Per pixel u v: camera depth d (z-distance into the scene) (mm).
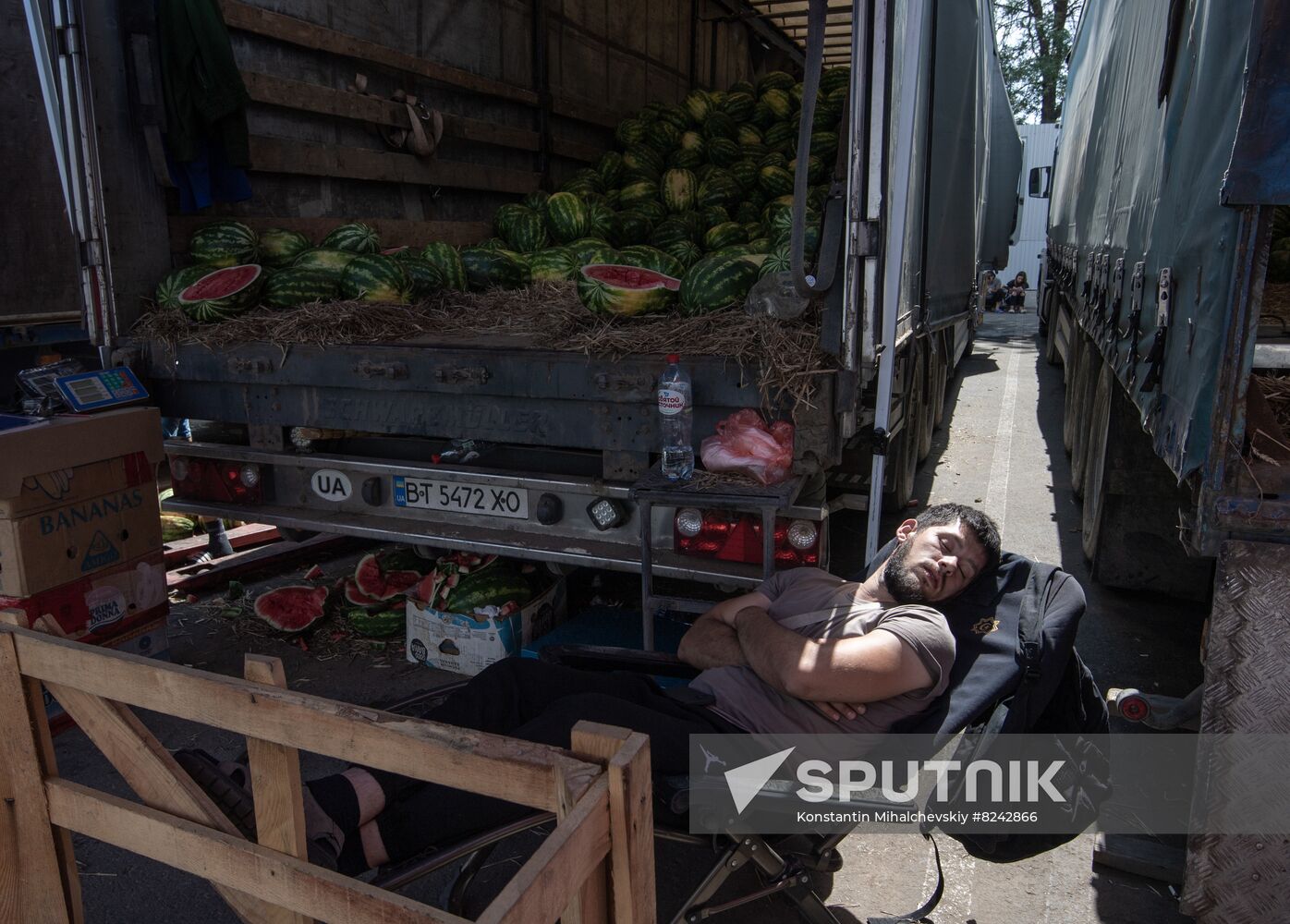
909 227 4191
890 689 2375
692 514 3340
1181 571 4711
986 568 2639
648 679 2668
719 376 3275
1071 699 2498
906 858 2973
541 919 1352
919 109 4328
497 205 6496
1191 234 2422
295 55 4805
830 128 7215
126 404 3918
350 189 5289
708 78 9562
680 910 2369
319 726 1757
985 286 12906
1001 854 2439
